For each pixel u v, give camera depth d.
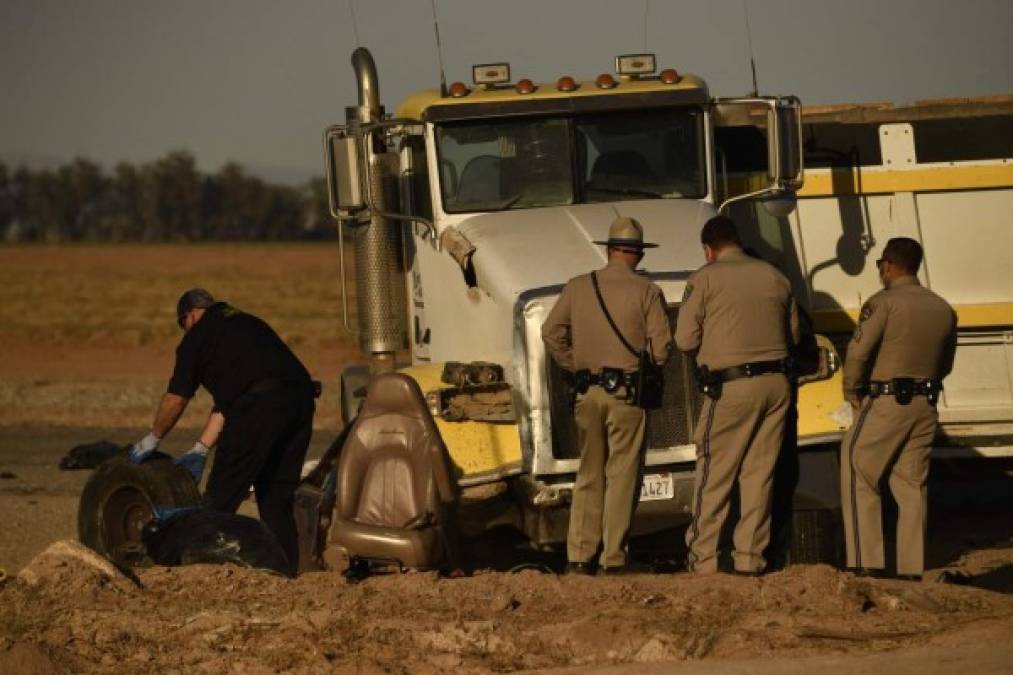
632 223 32.00
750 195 38.91
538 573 29.56
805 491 33.75
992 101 42.53
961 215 42.09
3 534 44.72
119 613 28.02
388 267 42.38
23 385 104.38
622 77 39.94
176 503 36.31
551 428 32.97
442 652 25.62
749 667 23.55
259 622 27.25
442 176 38.72
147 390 100.06
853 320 41.50
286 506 37.53
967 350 42.19
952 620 25.97
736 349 30.73
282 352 37.44
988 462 42.62
